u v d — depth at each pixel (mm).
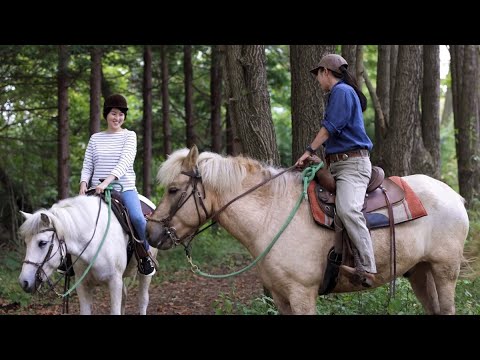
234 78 7434
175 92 20203
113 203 6234
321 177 4930
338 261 4770
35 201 15461
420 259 5141
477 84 13617
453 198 5246
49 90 14758
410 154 11109
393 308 5820
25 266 5402
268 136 7441
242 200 4938
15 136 15891
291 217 4852
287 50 17719
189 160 4930
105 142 6453
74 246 5730
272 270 4836
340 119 4742
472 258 7773
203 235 14508
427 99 12406
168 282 11297
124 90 19469
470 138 13344
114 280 6039
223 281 11055
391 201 4973
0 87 13953
